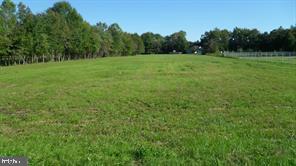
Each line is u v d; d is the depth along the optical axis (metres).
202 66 58.34
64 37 109.81
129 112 17.83
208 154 9.81
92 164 8.99
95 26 150.75
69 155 9.66
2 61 90.19
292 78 36.94
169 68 54.28
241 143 10.79
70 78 39.69
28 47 90.38
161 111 18.09
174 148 10.59
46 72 49.25
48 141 11.38
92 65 64.75
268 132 12.67
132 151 10.03
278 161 9.07
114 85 31.56
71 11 128.00
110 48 156.25
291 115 16.33
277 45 187.88
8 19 87.56
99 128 13.97
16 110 19.16
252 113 16.95
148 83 33.03
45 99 23.19
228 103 20.52
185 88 29.00
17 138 11.99
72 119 15.98
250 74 42.53
